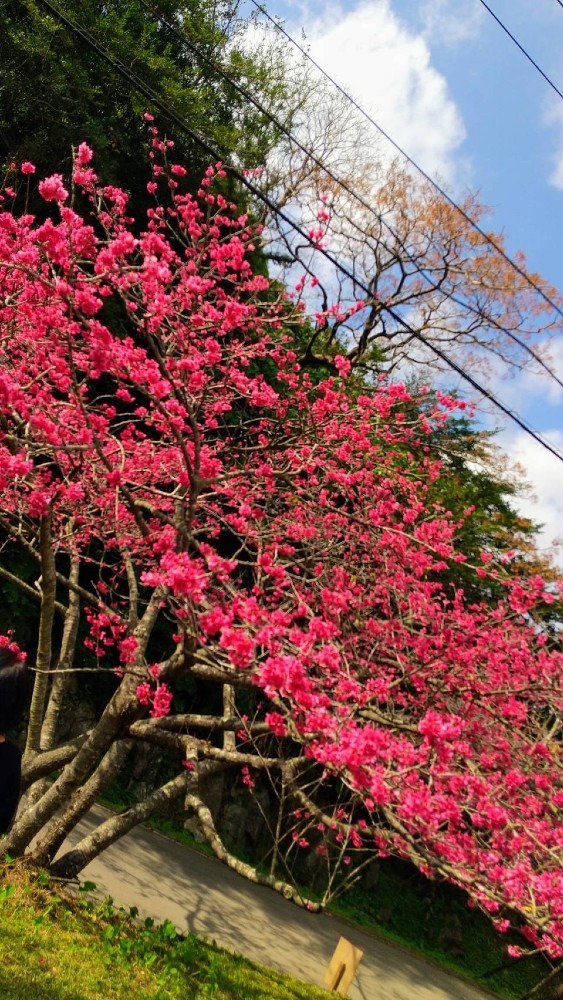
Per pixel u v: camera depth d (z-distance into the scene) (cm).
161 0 1490
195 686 1260
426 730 379
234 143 1438
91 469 597
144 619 656
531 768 653
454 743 534
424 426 755
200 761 705
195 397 610
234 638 363
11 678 306
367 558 752
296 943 914
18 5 1181
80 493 543
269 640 374
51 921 533
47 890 572
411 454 997
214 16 1697
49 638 641
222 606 472
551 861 543
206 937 760
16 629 1088
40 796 691
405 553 691
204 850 1127
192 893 901
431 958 1309
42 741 723
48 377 643
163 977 519
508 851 551
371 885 1423
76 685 1172
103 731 594
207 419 729
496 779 621
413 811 397
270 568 548
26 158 1121
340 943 761
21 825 598
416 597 701
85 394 647
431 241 1267
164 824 1138
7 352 673
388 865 1516
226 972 628
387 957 1155
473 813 493
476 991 1245
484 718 672
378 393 723
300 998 650
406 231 1275
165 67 1317
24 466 442
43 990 424
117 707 594
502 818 470
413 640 684
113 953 522
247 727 646
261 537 692
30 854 604
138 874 873
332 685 500
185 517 521
